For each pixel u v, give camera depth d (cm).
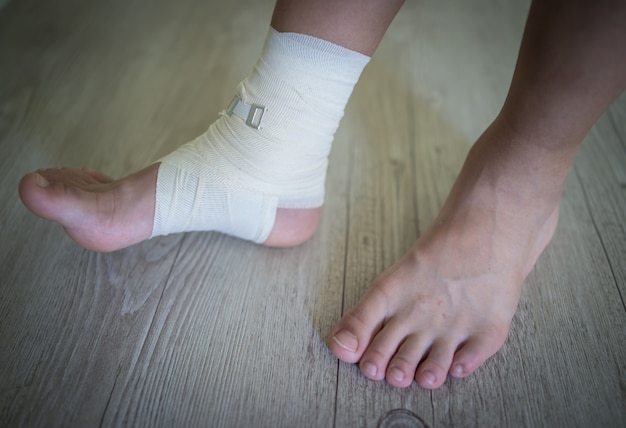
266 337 78
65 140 108
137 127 113
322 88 72
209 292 83
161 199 79
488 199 77
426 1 165
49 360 72
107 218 78
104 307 79
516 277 78
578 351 78
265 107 73
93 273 84
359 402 71
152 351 74
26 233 89
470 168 79
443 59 142
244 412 69
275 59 71
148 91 124
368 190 104
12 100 117
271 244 89
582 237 96
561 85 63
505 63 141
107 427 66
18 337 74
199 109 120
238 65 134
